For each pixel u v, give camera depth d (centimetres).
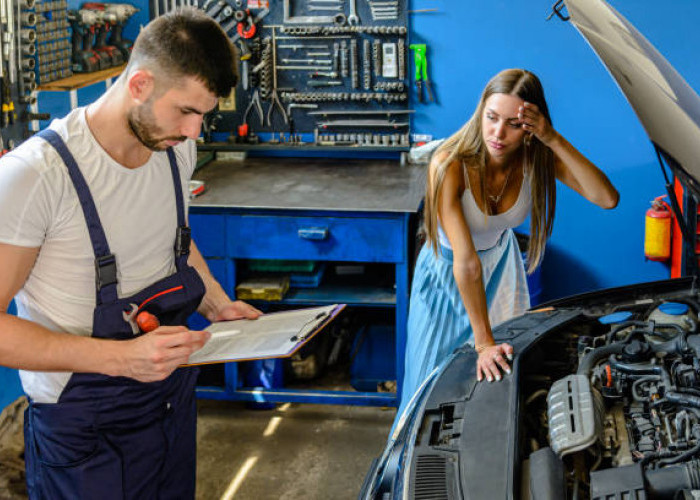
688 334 210
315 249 347
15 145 323
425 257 278
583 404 178
